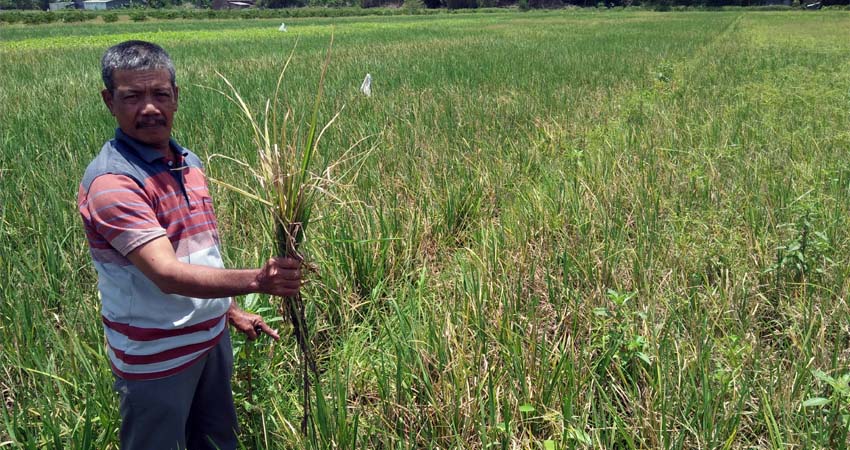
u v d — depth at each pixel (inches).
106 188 74.9
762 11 3127.5
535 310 139.0
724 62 643.5
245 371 115.9
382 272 161.9
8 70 587.2
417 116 329.4
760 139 279.0
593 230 179.8
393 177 233.0
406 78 491.8
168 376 84.5
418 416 111.5
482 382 110.7
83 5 4972.9
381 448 109.8
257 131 86.5
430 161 251.0
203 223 86.0
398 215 194.2
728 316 137.7
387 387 115.6
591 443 99.6
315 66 580.1
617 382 120.2
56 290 150.3
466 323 133.5
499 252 168.2
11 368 125.1
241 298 135.8
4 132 291.1
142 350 82.4
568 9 3772.1
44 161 243.9
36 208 193.0
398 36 1200.2
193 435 102.4
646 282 145.5
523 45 887.1
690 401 106.1
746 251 166.2
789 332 129.7
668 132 294.8
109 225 74.7
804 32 1300.4
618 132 295.4
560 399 110.2
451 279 163.9
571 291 147.3
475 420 109.0
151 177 79.4
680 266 159.0
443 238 196.9
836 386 98.4
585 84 487.2
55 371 119.6
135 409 85.2
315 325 140.0
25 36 1434.5
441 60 640.4
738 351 117.2
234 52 808.9
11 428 99.6
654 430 104.4
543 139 287.4
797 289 147.5
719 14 2694.4
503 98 394.9
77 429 104.9
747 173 223.8
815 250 155.6
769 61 649.0
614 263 160.2
